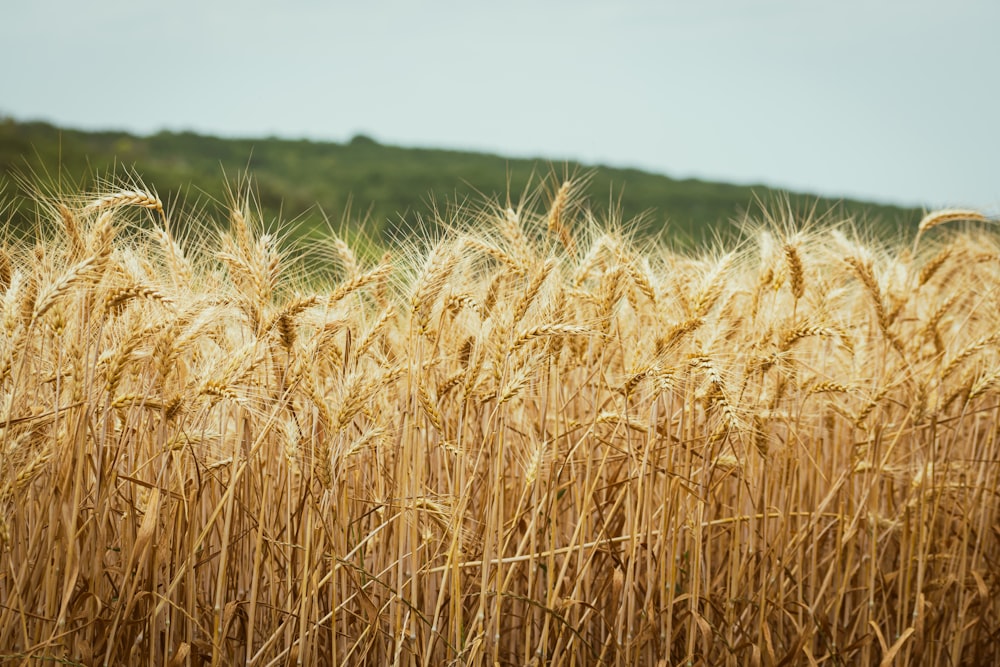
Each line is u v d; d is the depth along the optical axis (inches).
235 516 163.9
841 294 207.5
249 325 149.3
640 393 192.2
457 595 152.9
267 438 156.3
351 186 1610.5
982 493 211.0
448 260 157.1
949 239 276.8
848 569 187.5
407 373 157.5
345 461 159.3
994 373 189.5
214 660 145.3
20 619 135.4
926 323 216.2
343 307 171.3
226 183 163.8
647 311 195.9
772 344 181.5
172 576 155.3
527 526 183.2
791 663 181.0
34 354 147.9
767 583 188.9
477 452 185.0
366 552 172.4
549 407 195.5
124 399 144.9
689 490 165.6
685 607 182.7
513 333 156.9
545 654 160.2
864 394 188.7
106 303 137.0
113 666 146.9
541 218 189.2
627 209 1497.3
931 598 203.9
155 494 140.7
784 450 183.8
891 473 209.2
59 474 139.6
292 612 150.8
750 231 221.9
